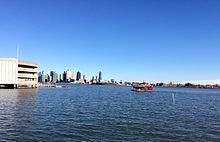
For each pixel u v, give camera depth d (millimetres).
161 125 34906
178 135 28703
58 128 30641
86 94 126750
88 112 47812
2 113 41000
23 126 30922
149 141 25656
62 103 66250
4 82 126500
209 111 56469
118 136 27453
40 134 27109
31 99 72375
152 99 98188
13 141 23953
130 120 38844
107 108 56531
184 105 72438
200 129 32625
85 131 29531
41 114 42062
